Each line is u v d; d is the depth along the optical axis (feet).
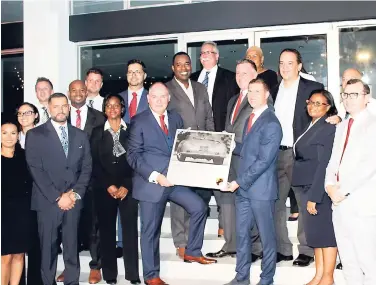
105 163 12.83
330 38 18.57
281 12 18.44
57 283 13.42
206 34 19.90
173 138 12.71
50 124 12.27
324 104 11.79
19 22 22.06
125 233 12.85
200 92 14.10
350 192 10.46
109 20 20.63
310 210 11.50
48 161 12.07
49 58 21.06
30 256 12.60
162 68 20.99
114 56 21.66
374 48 18.56
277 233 13.35
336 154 11.00
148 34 20.24
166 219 16.16
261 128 11.72
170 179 12.16
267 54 19.56
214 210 17.81
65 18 21.25
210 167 12.12
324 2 17.95
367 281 10.46
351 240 10.62
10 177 11.83
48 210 12.09
